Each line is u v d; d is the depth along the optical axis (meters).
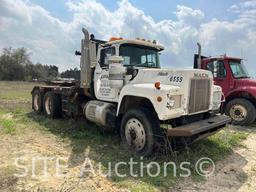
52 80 10.09
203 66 9.70
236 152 6.02
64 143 6.22
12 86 32.50
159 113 4.90
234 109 9.01
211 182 4.42
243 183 4.43
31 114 9.79
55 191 3.88
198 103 5.49
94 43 6.95
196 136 5.36
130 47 6.57
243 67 9.80
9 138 6.51
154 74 5.61
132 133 5.45
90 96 7.16
